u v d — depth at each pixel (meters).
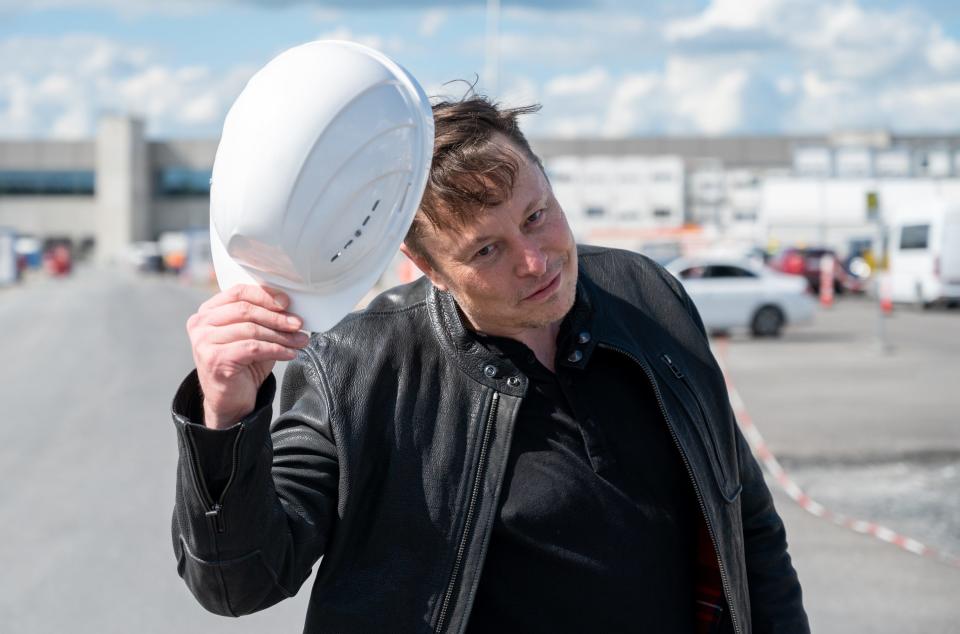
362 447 1.62
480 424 1.64
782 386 11.77
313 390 1.67
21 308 30.66
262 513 1.46
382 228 1.44
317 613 1.60
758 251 35.53
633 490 1.67
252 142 1.39
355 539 1.61
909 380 12.20
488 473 1.62
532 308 1.57
